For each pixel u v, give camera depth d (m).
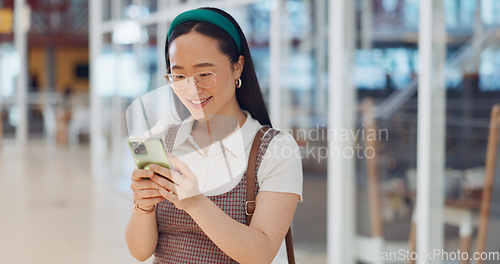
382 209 4.14
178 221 2.05
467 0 3.47
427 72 3.71
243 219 2.01
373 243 4.21
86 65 26.78
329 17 4.50
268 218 1.96
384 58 4.04
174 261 2.09
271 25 5.19
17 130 16.52
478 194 3.49
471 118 3.49
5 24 16.30
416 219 3.87
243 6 5.61
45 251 5.94
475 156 3.51
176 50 1.95
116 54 9.15
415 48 3.81
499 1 3.29
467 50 3.49
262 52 5.35
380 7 4.05
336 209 4.46
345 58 4.37
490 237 3.47
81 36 23.02
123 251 5.93
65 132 17.56
